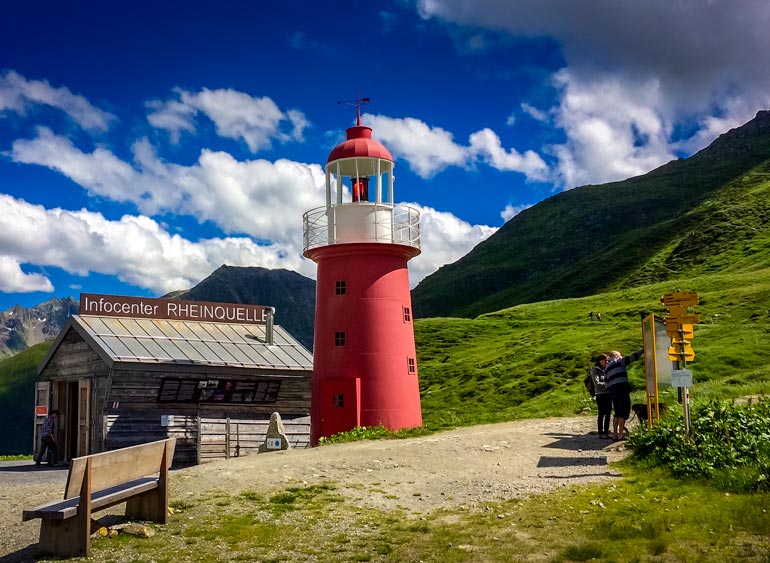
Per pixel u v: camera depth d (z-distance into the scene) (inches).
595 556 373.1
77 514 403.5
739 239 4050.2
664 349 715.4
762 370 1232.2
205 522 469.1
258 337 1302.9
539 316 3107.8
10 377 7751.0
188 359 1119.0
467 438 777.6
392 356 1136.2
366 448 765.3
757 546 369.7
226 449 1131.9
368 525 465.7
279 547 419.5
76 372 1146.0
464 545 410.9
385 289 1155.3
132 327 1182.9
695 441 591.2
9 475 938.7
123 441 1045.2
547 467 625.9
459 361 2556.6
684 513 437.4
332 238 1165.1
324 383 1128.2
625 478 558.3
